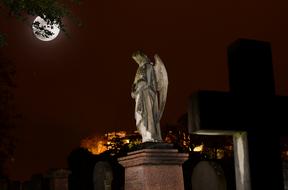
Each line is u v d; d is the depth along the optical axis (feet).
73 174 99.14
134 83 55.88
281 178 17.28
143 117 54.03
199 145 137.28
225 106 16.72
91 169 99.86
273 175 17.16
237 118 16.83
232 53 17.85
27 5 38.40
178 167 51.44
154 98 54.60
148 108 54.13
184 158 51.78
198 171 70.33
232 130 16.89
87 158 100.73
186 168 92.94
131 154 51.60
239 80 17.40
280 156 17.37
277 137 17.42
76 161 100.17
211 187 68.13
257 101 17.21
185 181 90.38
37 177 83.92
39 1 38.42
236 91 17.25
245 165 17.29
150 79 55.11
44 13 39.06
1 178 94.53
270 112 17.33
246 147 17.20
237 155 17.74
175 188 50.57
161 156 50.49
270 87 17.52
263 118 17.19
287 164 49.19
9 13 38.73
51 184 78.64
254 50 17.56
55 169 78.54
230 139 134.21
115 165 96.68
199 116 16.39
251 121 17.02
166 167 50.80
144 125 53.98
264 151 17.19
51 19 39.42
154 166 50.31
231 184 79.71
